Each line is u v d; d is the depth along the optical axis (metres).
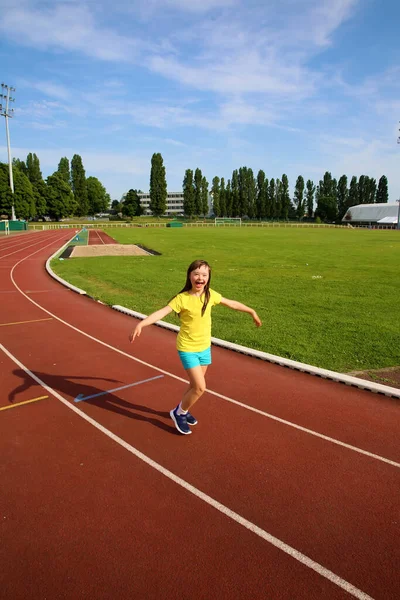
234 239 39.41
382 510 3.22
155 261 21.69
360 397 5.37
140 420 4.73
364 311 10.32
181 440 4.29
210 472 3.73
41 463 3.88
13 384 5.76
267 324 9.04
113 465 3.85
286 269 18.23
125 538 2.92
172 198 153.00
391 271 17.58
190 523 3.07
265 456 3.99
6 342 7.78
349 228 82.25
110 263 20.86
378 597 2.46
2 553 2.78
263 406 5.09
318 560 2.73
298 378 6.01
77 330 8.67
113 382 5.85
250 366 6.50
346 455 4.01
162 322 9.02
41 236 46.62
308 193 113.31
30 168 94.75
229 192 109.75
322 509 3.23
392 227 85.06
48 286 14.36
